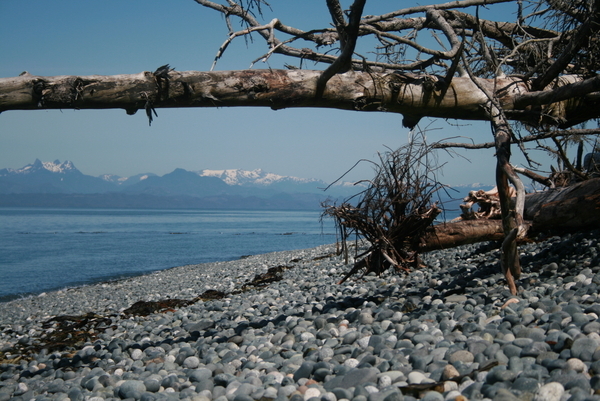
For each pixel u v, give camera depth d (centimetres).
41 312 1363
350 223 686
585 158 1027
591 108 759
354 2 484
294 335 527
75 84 493
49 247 4781
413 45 651
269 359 450
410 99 643
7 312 1488
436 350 368
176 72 538
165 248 4594
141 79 520
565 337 341
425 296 636
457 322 456
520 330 377
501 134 589
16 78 479
